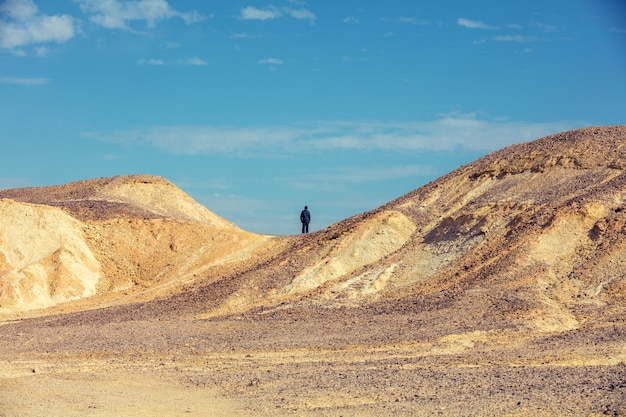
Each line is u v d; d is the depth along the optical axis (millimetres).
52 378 43031
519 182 75062
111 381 42094
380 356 47875
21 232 81062
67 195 100688
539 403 33406
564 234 64500
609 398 33531
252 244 84312
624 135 76188
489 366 43312
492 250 66000
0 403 36469
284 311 62281
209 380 41969
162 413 34531
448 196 79062
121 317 64875
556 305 57500
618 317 54312
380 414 33062
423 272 67375
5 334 59125
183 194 104312
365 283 66938
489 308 56656
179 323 60750
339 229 77500
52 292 76375
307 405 35281
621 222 63969
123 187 101875
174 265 81312
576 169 73562
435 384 38375
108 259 82438
